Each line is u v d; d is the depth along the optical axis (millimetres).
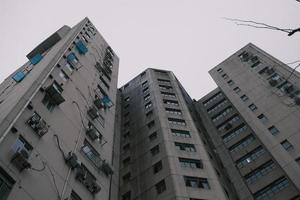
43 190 17469
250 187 37844
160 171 34844
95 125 28625
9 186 15664
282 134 39906
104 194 23281
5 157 16484
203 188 31766
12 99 21766
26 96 20828
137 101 53625
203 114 55469
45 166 18797
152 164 36781
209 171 34156
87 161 23844
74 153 22172
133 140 44375
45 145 19922
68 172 20625
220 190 31688
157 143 39438
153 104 48875
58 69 28000
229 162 42875
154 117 45281
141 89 56812
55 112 23188
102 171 25141
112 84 40281
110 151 28375
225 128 48562
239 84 53219
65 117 24109
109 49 49688
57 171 19594
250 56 57875
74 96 27625
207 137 49000
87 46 40062
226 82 55719
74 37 38188
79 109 27031
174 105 48281
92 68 36500
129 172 38875
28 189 16516
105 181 24531
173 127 41938
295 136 38531
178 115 45250
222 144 46469
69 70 30062
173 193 30781
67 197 19094
